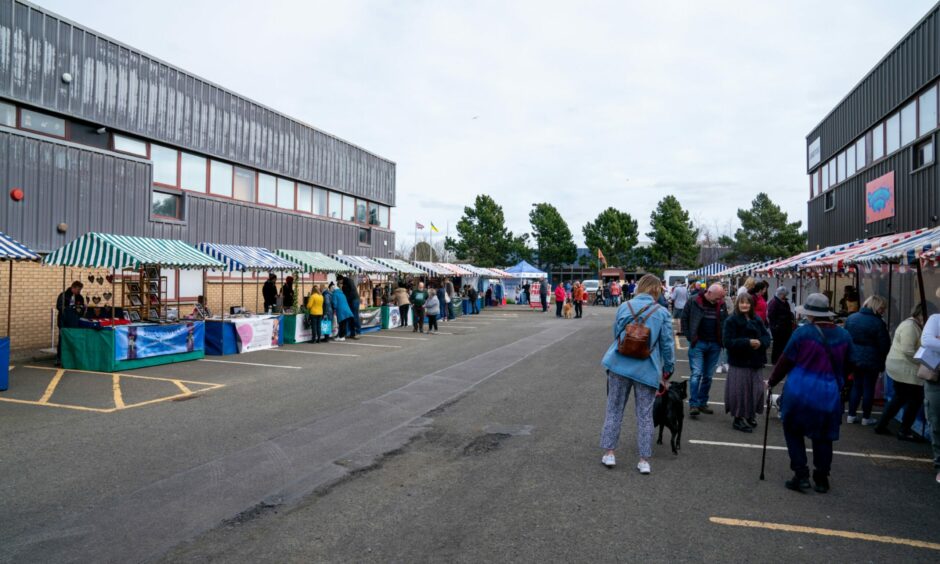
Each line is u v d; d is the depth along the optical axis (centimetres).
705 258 6588
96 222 1484
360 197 2783
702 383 798
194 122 1800
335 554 385
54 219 1384
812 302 525
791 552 393
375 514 454
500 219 5828
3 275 1299
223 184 1948
